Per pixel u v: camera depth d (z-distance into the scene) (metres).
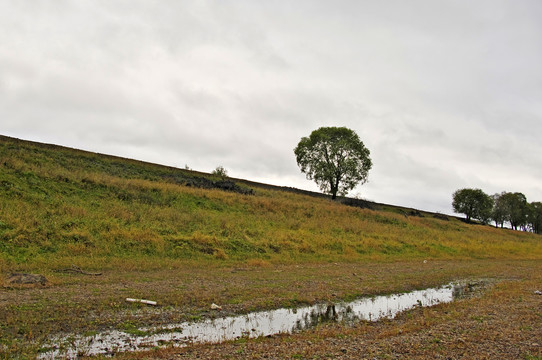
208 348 7.48
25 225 17.20
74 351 7.20
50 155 35.31
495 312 10.78
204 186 40.22
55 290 11.16
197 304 10.91
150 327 8.87
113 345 7.64
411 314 10.85
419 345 7.69
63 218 19.28
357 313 11.04
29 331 7.94
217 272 16.22
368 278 16.73
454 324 9.42
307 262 21.12
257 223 28.05
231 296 12.03
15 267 13.48
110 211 22.31
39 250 15.59
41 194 22.44
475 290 15.28
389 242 29.56
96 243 17.41
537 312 10.76
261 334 8.73
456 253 30.86
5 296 10.12
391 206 67.19
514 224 103.75
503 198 98.69
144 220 22.20
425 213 69.56
